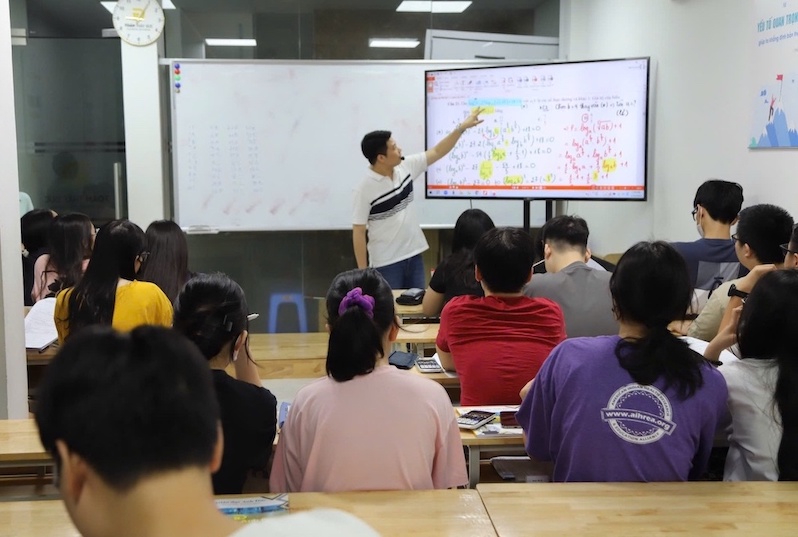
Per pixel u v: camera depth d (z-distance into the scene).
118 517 0.72
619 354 1.73
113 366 0.75
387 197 4.75
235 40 5.77
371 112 5.62
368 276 1.98
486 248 2.41
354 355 1.74
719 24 4.07
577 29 5.96
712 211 3.57
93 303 2.64
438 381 2.68
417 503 1.65
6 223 2.99
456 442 1.84
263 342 5.70
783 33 3.48
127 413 0.72
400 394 1.75
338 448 1.73
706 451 1.78
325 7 5.80
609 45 5.51
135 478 0.71
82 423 0.72
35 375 3.61
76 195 5.71
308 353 5.36
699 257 3.51
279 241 5.95
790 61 3.43
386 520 1.58
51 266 3.69
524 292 2.62
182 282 3.26
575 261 2.81
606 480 1.73
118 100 5.65
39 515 1.63
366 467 1.73
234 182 5.58
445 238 5.97
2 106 2.97
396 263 4.82
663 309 1.71
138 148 5.54
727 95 4.00
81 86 5.64
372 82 5.60
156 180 5.57
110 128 5.68
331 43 5.83
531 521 1.56
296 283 6.00
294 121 5.57
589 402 1.73
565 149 4.93
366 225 4.85
